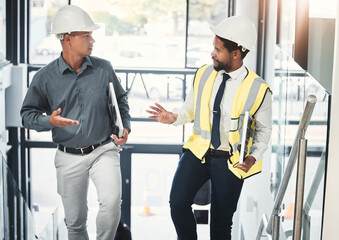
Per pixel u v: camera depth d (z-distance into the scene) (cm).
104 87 433
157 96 926
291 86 414
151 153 938
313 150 312
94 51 912
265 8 686
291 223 385
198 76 389
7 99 855
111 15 906
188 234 397
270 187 538
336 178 280
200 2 907
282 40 511
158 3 905
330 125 278
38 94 433
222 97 378
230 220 402
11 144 888
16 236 463
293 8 442
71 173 437
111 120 436
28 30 894
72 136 428
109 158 438
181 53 920
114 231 438
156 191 951
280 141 468
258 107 374
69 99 429
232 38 365
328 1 429
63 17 416
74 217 450
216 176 387
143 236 959
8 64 841
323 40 434
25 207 498
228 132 381
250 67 746
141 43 915
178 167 395
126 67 918
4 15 845
